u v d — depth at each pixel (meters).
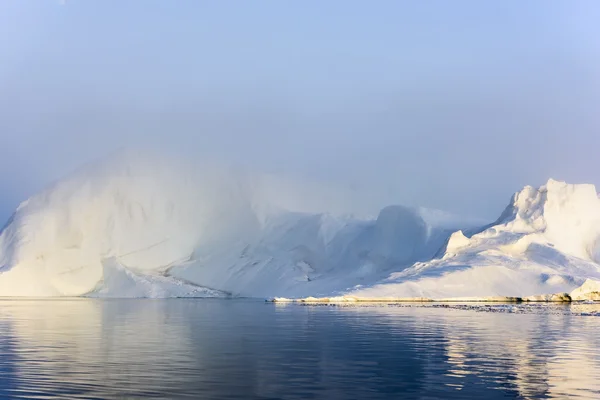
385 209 113.62
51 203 114.81
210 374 23.33
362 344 32.16
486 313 57.25
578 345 31.86
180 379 22.38
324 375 23.16
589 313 57.41
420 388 20.97
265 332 38.72
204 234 121.88
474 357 27.56
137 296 107.19
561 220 102.31
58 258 110.31
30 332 39.09
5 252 110.56
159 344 32.44
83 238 113.25
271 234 120.94
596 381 22.17
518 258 93.81
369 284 90.38
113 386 21.14
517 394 20.12
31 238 109.25
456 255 95.00
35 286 106.88
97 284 111.62
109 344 32.38
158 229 118.19
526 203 105.19
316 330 40.00
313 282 106.81
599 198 109.44
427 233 108.69
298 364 25.62
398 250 109.44
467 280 86.62
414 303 77.62
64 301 90.19
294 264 114.75
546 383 21.78
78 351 29.50
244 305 76.06
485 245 96.50
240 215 123.31
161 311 62.97
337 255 114.56
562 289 83.94
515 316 52.97
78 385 21.28
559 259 92.62
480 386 21.33
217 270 115.25
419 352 29.14
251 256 117.62
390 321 47.41
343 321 47.53
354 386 21.28
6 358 27.19
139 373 23.55
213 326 43.47
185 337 35.91
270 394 20.03
